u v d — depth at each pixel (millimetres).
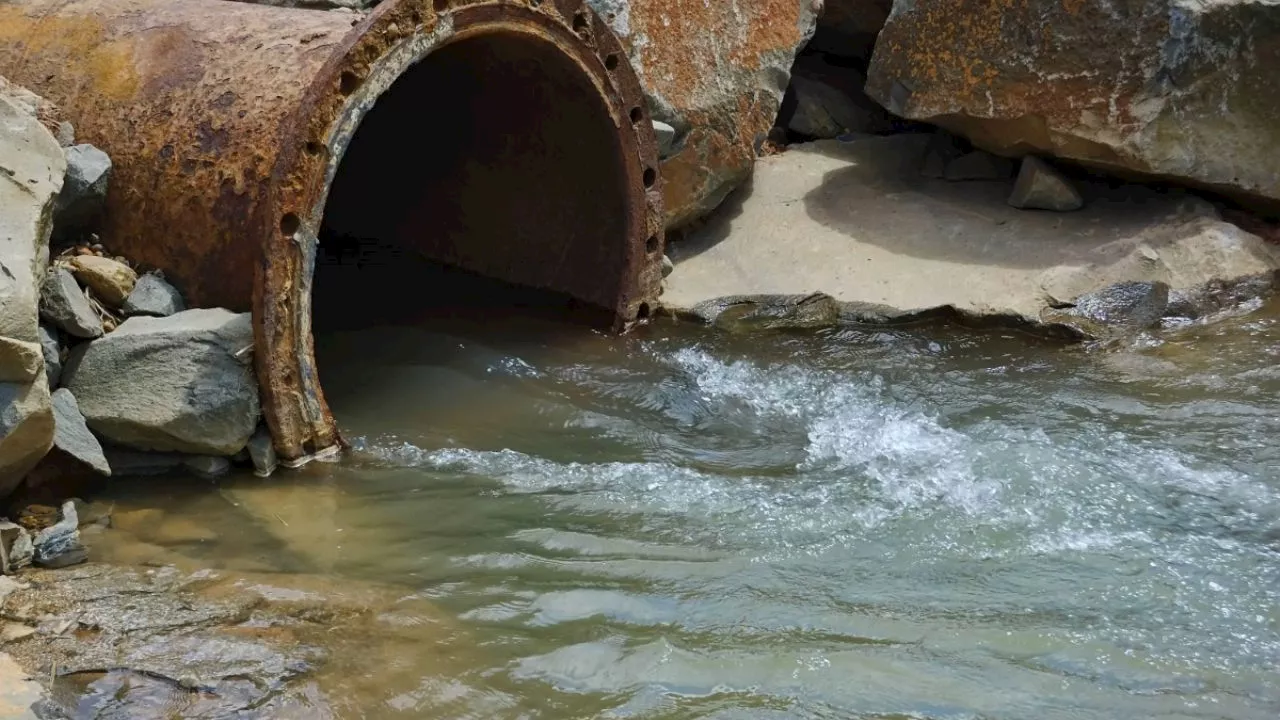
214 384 7230
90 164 7477
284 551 7020
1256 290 8086
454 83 8102
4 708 6527
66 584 6887
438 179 8391
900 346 7934
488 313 8141
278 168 7223
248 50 7582
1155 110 8078
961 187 8477
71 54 7750
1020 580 6934
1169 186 8281
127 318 7387
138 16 7805
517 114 8070
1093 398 7617
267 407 7277
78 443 7160
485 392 7688
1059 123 8180
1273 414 7520
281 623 6789
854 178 8570
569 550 7027
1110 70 8094
